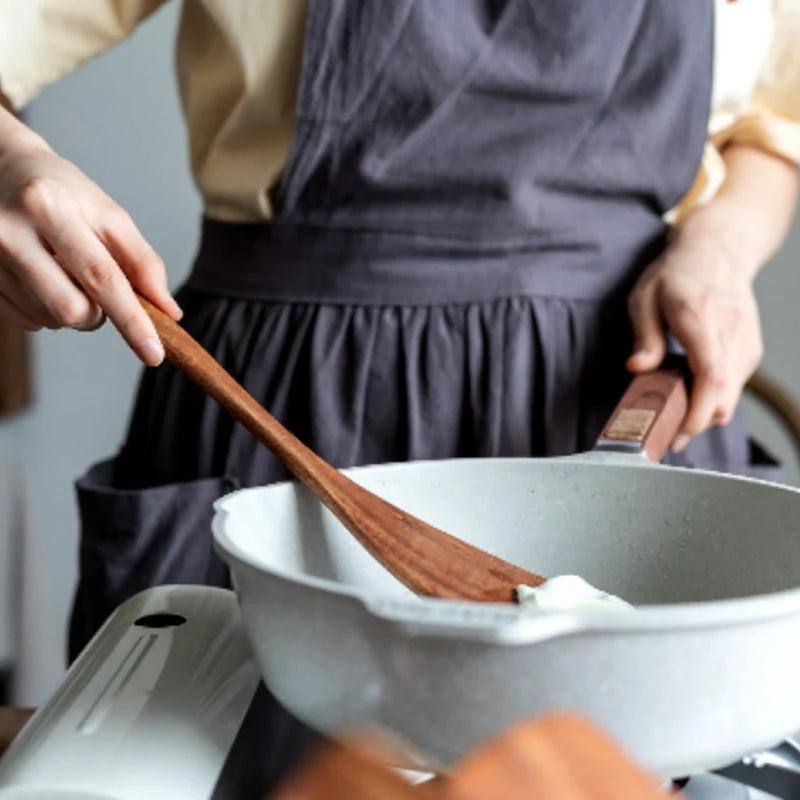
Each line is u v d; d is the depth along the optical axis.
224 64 0.73
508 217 0.71
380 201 0.71
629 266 0.76
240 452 0.72
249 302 0.74
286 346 0.73
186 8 0.77
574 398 0.73
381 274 0.71
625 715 0.32
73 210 0.54
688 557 0.52
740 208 0.83
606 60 0.71
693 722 0.32
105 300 0.53
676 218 0.87
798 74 0.88
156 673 0.43
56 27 0.76
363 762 0.19
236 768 0.38
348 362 0.72
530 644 0.30
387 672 0.32
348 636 0.33
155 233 1.32
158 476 0.77
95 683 0.42
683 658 0.31
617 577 0.53
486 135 0.70
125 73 1.28
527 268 0.72
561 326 0.73
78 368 1.34
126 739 0.38
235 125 0.73
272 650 0.36
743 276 0.75
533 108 0.71
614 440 0.58
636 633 0.30
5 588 1.25
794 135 0.89
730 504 0.51
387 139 0.70
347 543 0.52
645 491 0.53
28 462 1.34
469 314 0.71
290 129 0.72
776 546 0.48
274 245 0.73
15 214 0.54
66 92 1.29
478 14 0.70
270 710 0.42
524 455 0.72
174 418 0.76
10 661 1.25
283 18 0.69
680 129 0.76
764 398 1.12
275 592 0.34
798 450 1.10
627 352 0.75
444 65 0.68
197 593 0.51
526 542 0.54
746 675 0.32
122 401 1.35
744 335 0.71
